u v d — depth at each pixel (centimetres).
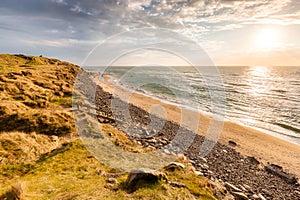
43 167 1077
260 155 2022
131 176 837
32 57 6812
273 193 1297
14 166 1088
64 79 4009
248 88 8050
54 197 718
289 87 8650
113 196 712
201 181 1026
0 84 2627
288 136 2695
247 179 1435
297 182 1484
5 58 6041
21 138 1389
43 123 1702
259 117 3688
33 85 2991
